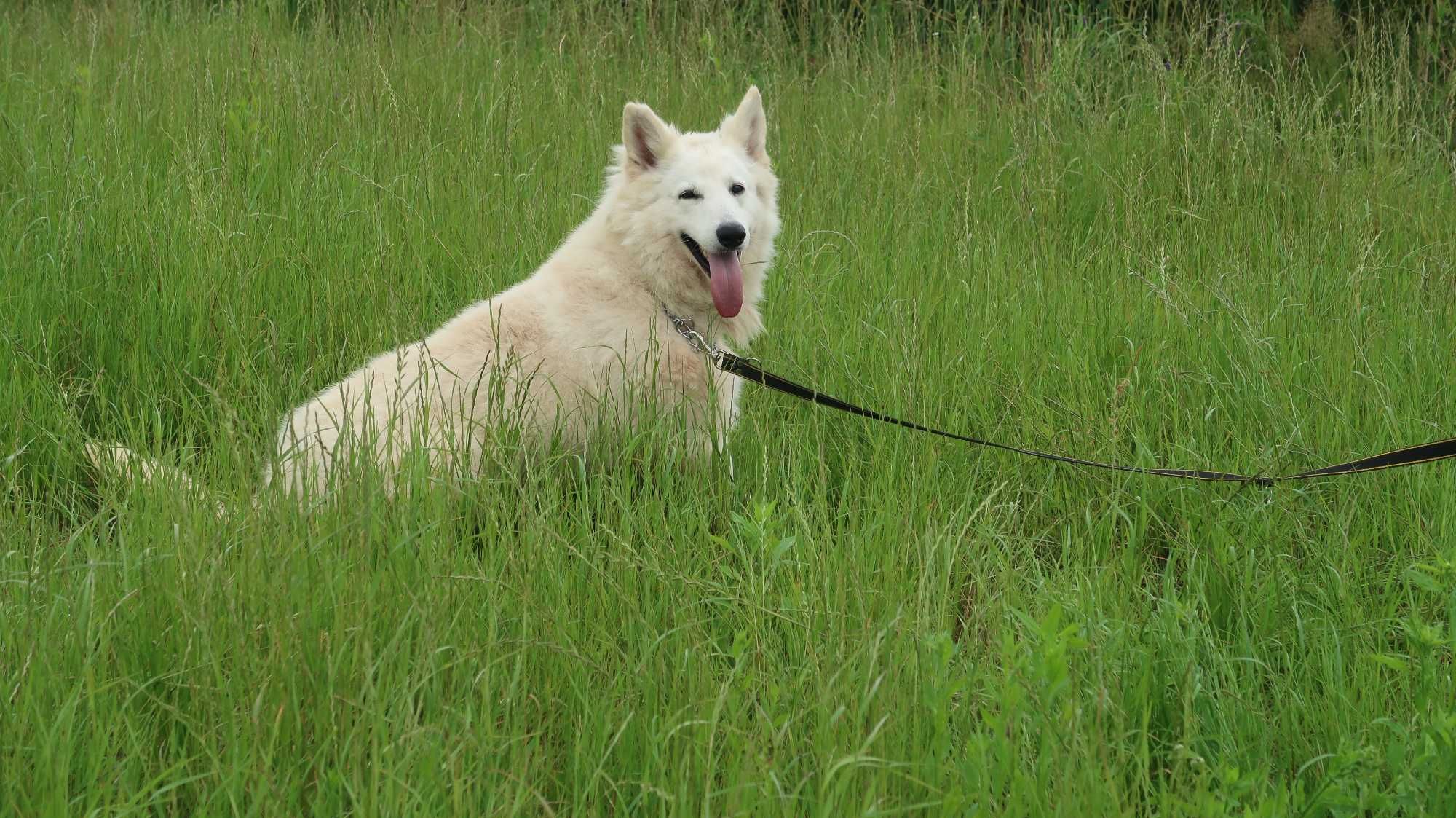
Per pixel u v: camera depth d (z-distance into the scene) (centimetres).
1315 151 708
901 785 223
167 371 427
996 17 928
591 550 301
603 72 809
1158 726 269
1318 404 413
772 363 457
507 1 963
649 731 239
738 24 991
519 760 228
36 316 444
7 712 224
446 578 272
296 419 370
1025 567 335
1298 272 555
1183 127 738
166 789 209
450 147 661
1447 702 263
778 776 226
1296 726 262
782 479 375
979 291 516
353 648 243
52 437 361
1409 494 357
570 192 599
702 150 411
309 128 648
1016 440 409
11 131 633
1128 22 880
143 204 523
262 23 934
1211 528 350
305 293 476
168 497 301
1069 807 209
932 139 734
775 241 572
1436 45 834
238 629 239
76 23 887
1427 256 593
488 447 334
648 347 367
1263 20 891
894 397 406
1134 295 521
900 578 296
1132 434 405
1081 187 693
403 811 208
